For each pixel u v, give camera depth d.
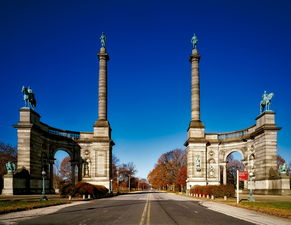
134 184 185.88
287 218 22.92
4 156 98.00
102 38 73.50
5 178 50.78
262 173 57.78
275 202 36.66
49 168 67.56
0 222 19.66
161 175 131.88
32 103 60.06
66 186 50.31
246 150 67.19
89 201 43.12
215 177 70.69
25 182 54.47
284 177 51.47
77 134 72.44
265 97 58.53
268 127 56.25
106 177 68.69
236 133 70.38
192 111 71.88
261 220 21.45
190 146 70.31
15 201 35.62
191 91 72.75
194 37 74.25
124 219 21.03
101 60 72.56
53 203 34.81
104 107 71.44
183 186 108.69
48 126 66.31
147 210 28.11
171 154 129.62
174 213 25.44
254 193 61.00
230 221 20.66
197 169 69.50
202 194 56.03
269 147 56.28
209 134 73.38
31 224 18.67
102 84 71.88
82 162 70.81
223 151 71.56
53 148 67.25
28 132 55.66
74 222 19.52
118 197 59.28
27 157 55.25
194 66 72.94
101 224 18.55
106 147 69.62
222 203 38.78
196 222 19.78
